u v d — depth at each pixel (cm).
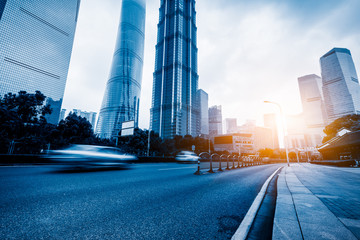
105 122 14038
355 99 18662
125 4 16600
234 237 215
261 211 332
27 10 10475
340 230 219
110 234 227
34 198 372
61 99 11744
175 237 221
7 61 9431
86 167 870
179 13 15862
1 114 2775
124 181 620
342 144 2527
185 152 2212
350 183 641
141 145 4509
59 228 239
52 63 11488
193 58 16512
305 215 277
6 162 1017
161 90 14725
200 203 379
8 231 223
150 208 337
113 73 15150
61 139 3312
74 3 13450
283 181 702
